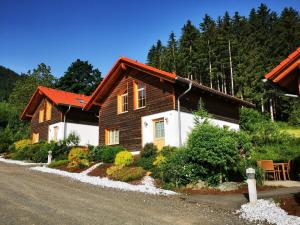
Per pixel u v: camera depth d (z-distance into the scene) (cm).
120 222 650
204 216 720
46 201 836
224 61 4362
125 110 2034
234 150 1104
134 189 1095
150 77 1847
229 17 5309
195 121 1611
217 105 1952
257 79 3803
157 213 741
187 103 1734
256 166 1218
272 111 3781
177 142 1617
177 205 841
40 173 1483
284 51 4200
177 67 4481
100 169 1526
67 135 2645
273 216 694
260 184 1108
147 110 1817
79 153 1703
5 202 801
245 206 801
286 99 3669
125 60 1931
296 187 1038
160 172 1211
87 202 843
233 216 721
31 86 5012
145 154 1527
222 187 1057
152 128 1761
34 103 3088
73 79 5159
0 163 1992
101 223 638
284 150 1756
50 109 2872
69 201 848
